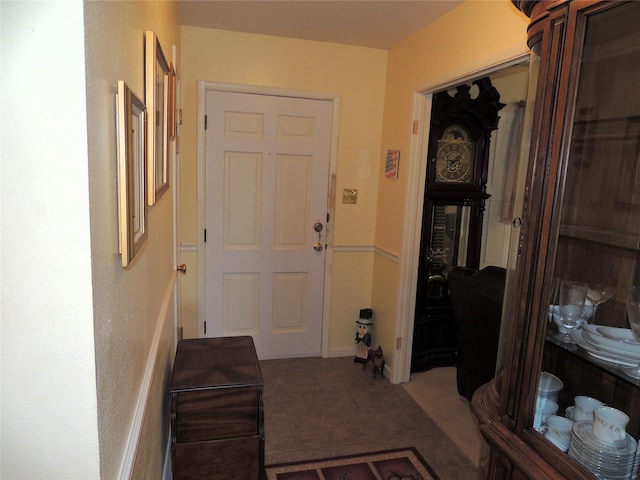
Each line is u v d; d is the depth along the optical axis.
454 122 3.09
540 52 1.20
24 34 0.63
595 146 1.14
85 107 0.65
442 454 2.37
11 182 0.65
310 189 3.34
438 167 3.11
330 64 3.22
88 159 0.67
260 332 3.43
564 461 1.12
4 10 0.62
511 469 1.28
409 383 3.15
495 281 2.50
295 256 3.40
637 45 1.12
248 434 1.73
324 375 3.24
